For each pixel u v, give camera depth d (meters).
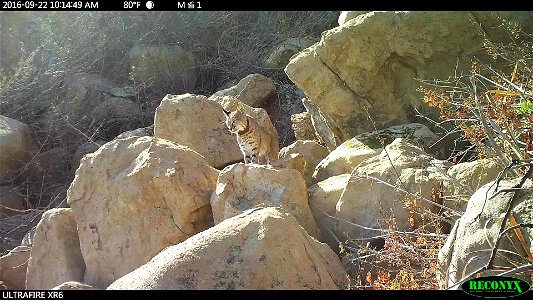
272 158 6.84
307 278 3.51
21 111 10.12
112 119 10.00
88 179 5.38
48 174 9.18
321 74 6.70
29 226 7.65
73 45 11.09
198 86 11.22
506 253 3.02
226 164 7.15
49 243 5.42
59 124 9.84
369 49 6.59
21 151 9.05
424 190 4.55
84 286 4.29
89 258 5.20
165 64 10.92
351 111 6.70
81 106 10.18
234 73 10.81
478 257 3.08
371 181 4.81
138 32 11.62
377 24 6.59
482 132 4.74
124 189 5.09
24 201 8.73
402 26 6.55
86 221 5.29
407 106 6.67
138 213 5.05
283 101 9.50
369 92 6.66
